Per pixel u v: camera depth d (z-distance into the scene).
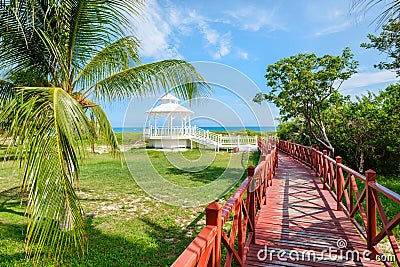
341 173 4.98
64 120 2.59
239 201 2.62
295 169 10.35
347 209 4.55
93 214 5.55
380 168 10.53
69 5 3.94
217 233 1.80
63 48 4.00
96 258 3.59
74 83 4.45
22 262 3.53
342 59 10.59
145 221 5.17
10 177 10.15
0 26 3.66
